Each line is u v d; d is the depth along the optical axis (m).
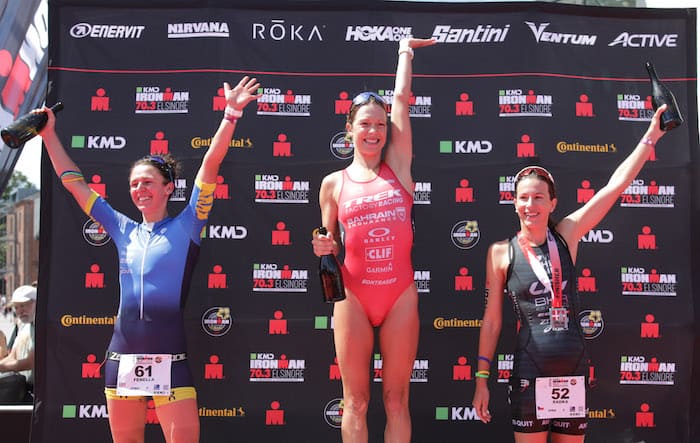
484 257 3.50
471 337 3.47
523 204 2.84
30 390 3.99
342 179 2.97
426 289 3.49
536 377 2.72
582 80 3.57
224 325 3.45
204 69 3.53
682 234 3.52
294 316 3.46
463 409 3.45
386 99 3.54
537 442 2.72
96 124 3.50
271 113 3.53
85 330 3.42
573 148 3.54
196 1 3.54
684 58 3.59
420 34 3.57
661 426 3.45
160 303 2.85
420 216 3.52
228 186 3.49
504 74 3.56
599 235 3.52
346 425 2.82
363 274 2.83
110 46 3.53
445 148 3.54
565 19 3.59
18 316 4.25
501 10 3.57
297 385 3.44
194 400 2.86
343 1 3.57
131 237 2.97
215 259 3.47
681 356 3.47
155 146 3.51
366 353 2.85
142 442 2.90
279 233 3.50
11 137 2.89
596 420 3.44
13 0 4.16
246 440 3.42
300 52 3.55
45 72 4.35
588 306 3.49
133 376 2.79
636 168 2.96
